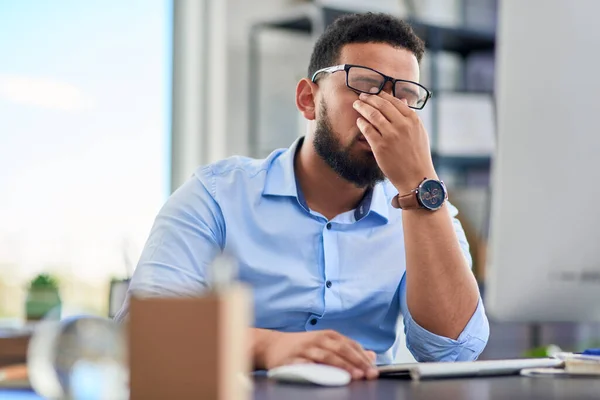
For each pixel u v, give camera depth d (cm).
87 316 75
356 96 160
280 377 107
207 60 315
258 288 167
